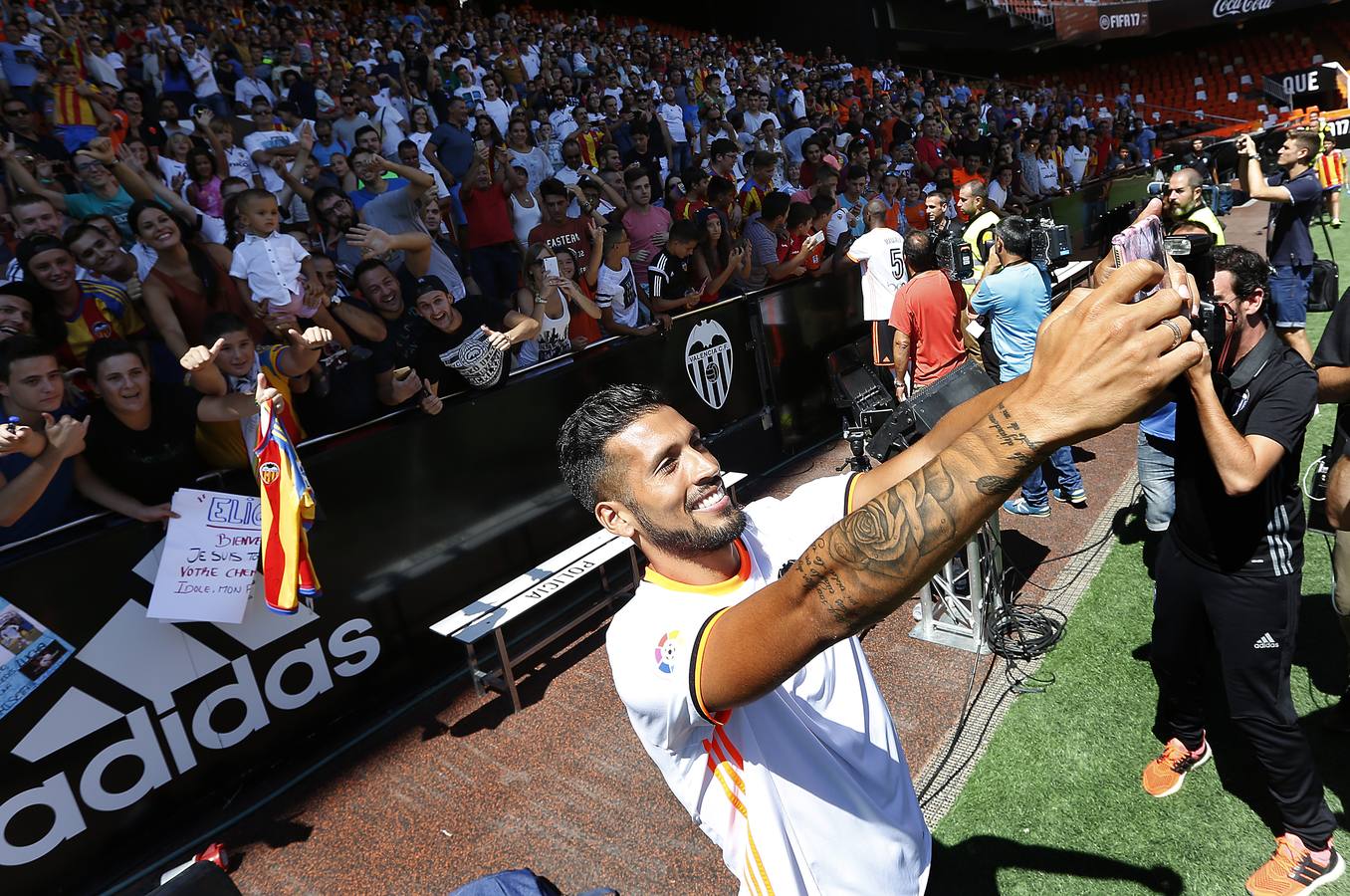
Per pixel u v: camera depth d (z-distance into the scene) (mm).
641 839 3045
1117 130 18094
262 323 4328
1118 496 5211
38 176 5406
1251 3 22891
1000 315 4840
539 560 4598
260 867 3107
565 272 4949
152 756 3170
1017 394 739
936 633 4023
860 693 1471
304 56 11180
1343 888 2465
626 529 1344
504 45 13500
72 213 5164
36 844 2895
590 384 4844
